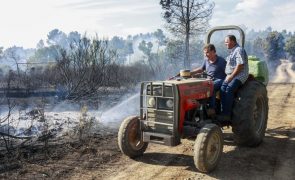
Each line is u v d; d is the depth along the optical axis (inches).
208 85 234.2
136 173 210.8
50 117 363.6
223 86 243.4
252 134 245.3
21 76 633.6
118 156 241.1
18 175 203.6
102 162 228.7
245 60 246.2
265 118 267.4
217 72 256.5
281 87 633.0
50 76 634.8
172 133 210.7
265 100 267.0
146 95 221.1
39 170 212.1
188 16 960.3
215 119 240.8
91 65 504.7
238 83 243.6
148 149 257.4
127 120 234.1
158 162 230.1
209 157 206.1
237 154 243.4
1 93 524.7
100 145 264.2
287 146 260.5
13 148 250.2
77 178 201.6
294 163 225.0
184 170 215.5
